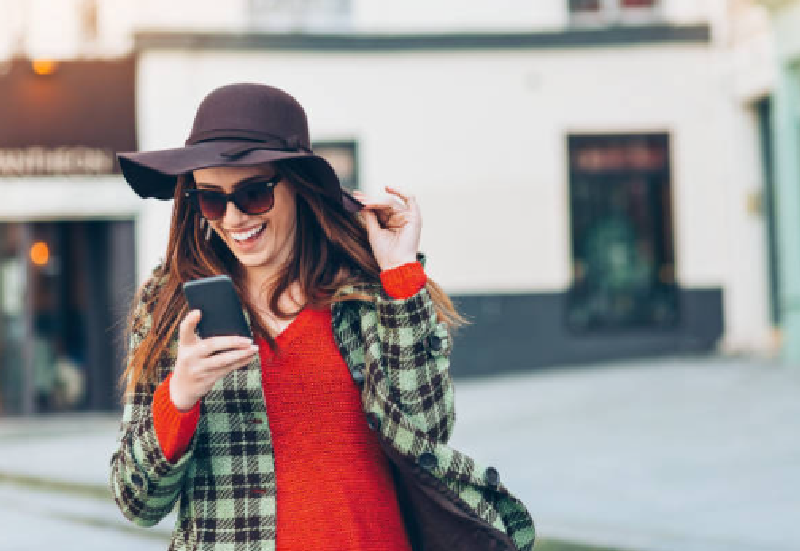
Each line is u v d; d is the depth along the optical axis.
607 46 18.23
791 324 15.75
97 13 17.58
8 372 17.48
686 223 18.27
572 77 18.27
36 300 17.50
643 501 7.91
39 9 17.45
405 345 2.53
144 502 2.43
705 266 18.27
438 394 2.57
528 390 15.41
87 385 17.58
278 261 2.64
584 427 11.68
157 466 2.36
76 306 17.61
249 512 2.45
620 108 18.31
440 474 2.50
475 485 2.53
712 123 18.27
